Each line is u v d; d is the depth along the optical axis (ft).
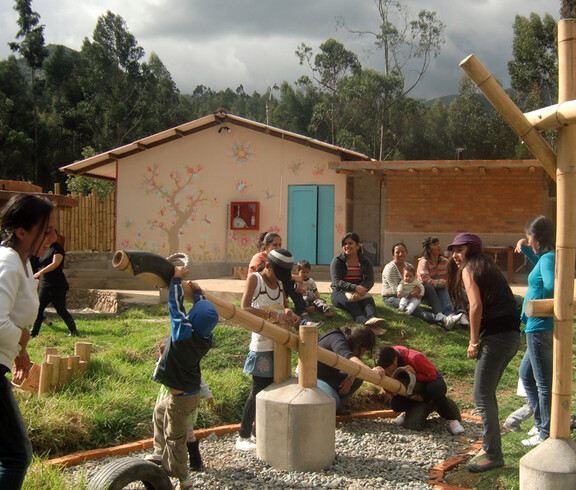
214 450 18.38
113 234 63.36
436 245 33.37
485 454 16.38
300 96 167.12
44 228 10.96
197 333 13.79
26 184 36.94
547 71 103.55
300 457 16.66
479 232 50.42
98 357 24.22
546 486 11.94
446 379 26.96
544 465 12.06
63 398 18.92
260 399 17.42
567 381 12.39
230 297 35.47
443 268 33.65
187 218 57.11
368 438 20.04
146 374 23.08
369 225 58.90
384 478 16.51
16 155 139.23
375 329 29.66
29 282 10.69
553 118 12.08
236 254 56.08
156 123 158.20
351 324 30.53
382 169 49.34
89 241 65.36
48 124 154.71
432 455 18.43
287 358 17.94
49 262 32.63
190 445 16.24
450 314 32.37
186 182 57.11
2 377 10.14
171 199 57.47
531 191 49.55
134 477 12.50
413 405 21.33
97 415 18.39
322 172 54.13
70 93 159.63
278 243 27.43
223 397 21.53
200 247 56.80
